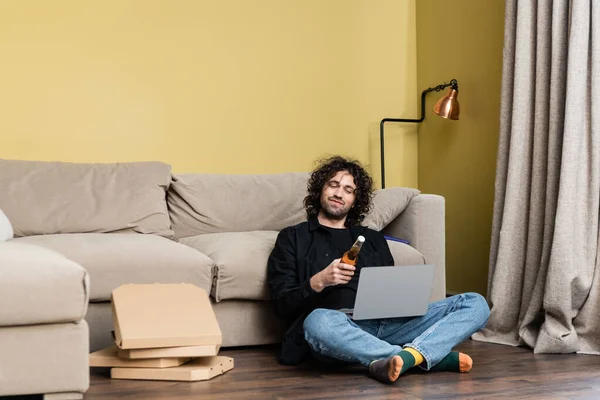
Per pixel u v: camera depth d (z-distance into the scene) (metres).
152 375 2.51
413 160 4.65
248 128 4.25
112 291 2.65
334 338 2.56
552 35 3.29
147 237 3.21
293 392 2.36
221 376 2.60
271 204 3.73
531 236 3.36
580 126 3.16
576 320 3.18
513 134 3.45
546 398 2.30
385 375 2.48
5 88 3.73
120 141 3.96
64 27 3.84
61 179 3.42
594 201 3.13
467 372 2.70
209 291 3.02
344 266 2.60
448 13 4.38
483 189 4.11
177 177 3.68
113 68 3.94
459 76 4.30
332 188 3.00
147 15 4.01
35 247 2.43
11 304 2.13
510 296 3.42
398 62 4.62
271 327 3.16
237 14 4.21
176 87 4.08
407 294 2.65
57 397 2.21
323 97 4.43
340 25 4.47
